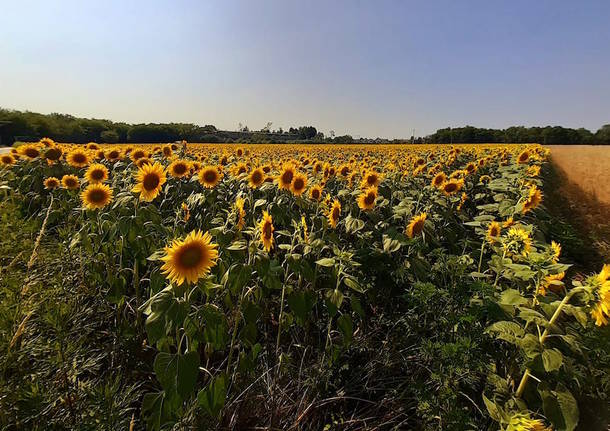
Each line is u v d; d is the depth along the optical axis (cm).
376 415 313
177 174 643
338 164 1597
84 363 262
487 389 292
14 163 906
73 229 491
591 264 782
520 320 293
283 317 363
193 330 247
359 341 384
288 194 603
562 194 1592
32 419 210
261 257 303
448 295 309
